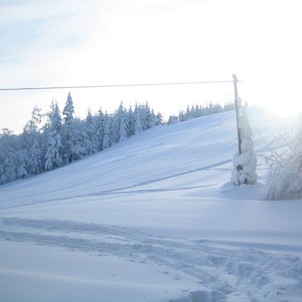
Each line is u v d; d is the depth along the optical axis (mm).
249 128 17750
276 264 6484
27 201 30406
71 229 10266
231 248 7676
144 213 12570
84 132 70250
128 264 6465
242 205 13320
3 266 5855
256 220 10422
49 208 16750
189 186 24391
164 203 15086
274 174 14508
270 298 5070
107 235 9305
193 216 11539
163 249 7688
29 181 50625
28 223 11328
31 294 4453
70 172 48219
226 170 30016
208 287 5562
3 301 4199
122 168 41312
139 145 59719
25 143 66812
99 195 25828
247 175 17234
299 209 11781
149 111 87688
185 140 52250
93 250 7664
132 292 4691
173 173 32688
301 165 14320
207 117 75625
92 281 5125
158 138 62594
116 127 78562
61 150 65125
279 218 10516
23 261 6281
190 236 9016
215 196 16531
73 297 4418
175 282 5520
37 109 67188
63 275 5480
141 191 24609
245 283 5836
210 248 7742
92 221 11398
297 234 8602
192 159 38219
